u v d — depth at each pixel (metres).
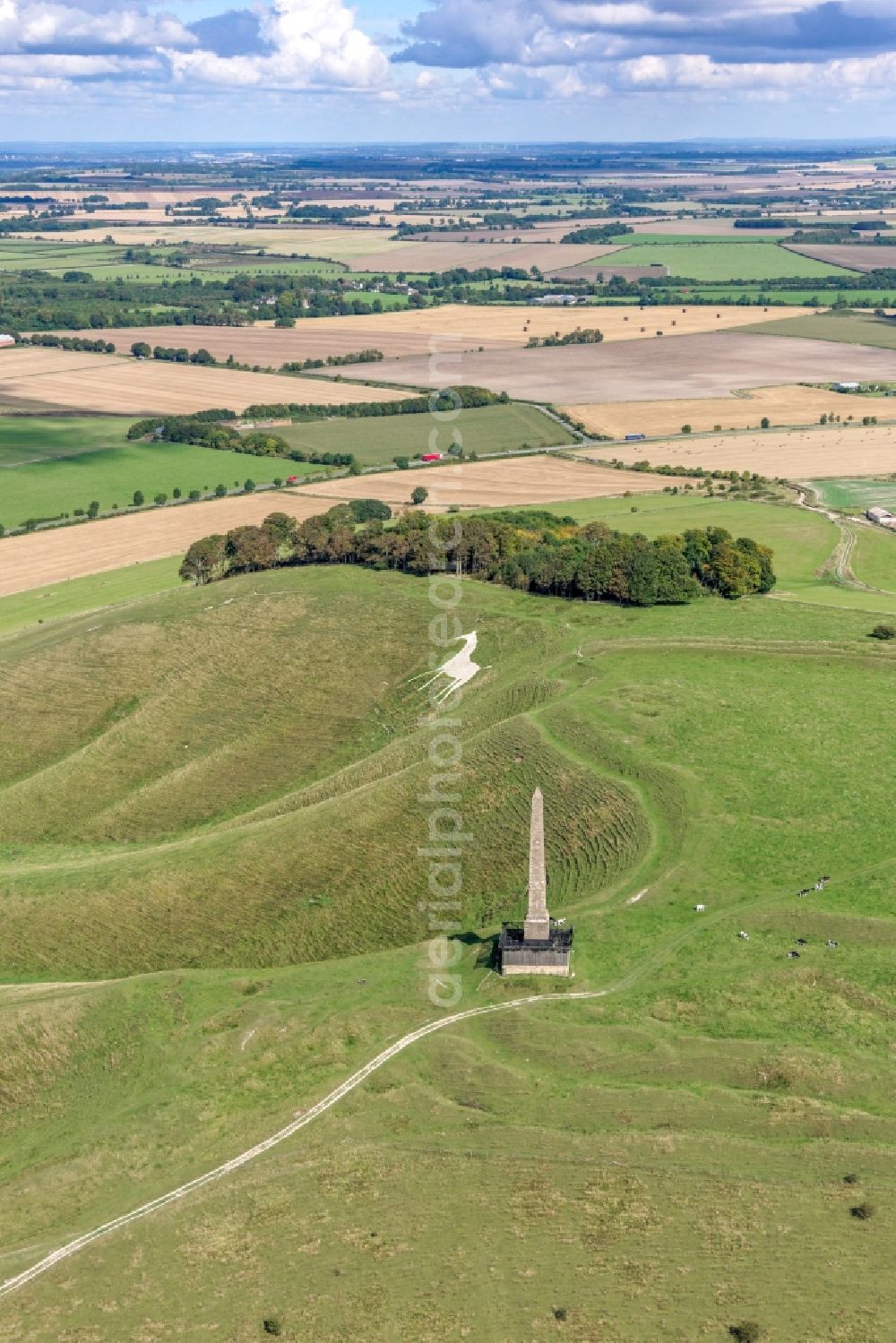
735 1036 94.75
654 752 134.88
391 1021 102.06
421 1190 85.88
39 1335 78.88
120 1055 104.69
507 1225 82.81
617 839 122.81
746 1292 76.94
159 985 112.19
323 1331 77.31
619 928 108.44
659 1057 93.62
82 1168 91.88
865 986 98.62
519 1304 77.75
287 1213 85.50
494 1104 92.19
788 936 105.38
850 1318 74.88
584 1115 90.00
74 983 119.56
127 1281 82.00
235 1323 78.38
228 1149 91.62
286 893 128.62
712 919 107.94
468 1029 99.00
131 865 137.25
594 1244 80.81
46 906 132.00
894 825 119.50
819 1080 90.38
